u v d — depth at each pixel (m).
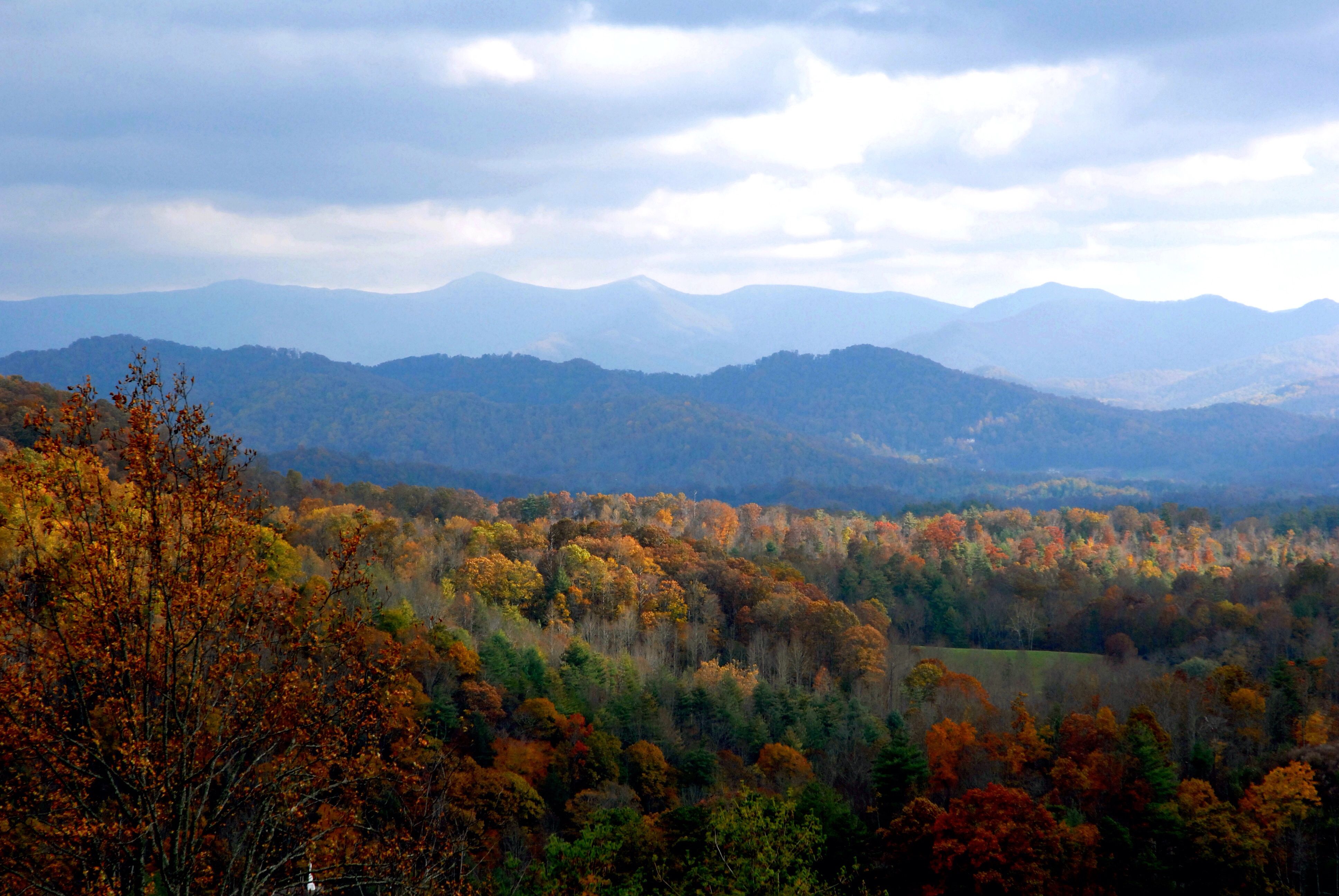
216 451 15.41
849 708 79.06
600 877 33.66
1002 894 44.38
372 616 17.88
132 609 14.63
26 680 14.00
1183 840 51.75
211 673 15.05
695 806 45.66
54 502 14.81
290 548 65.19
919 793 59.06
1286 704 75.62
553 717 62.53
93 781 14.39
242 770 15.45
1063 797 62.72
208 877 14.97
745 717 76.94
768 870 29.14
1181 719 74.19
